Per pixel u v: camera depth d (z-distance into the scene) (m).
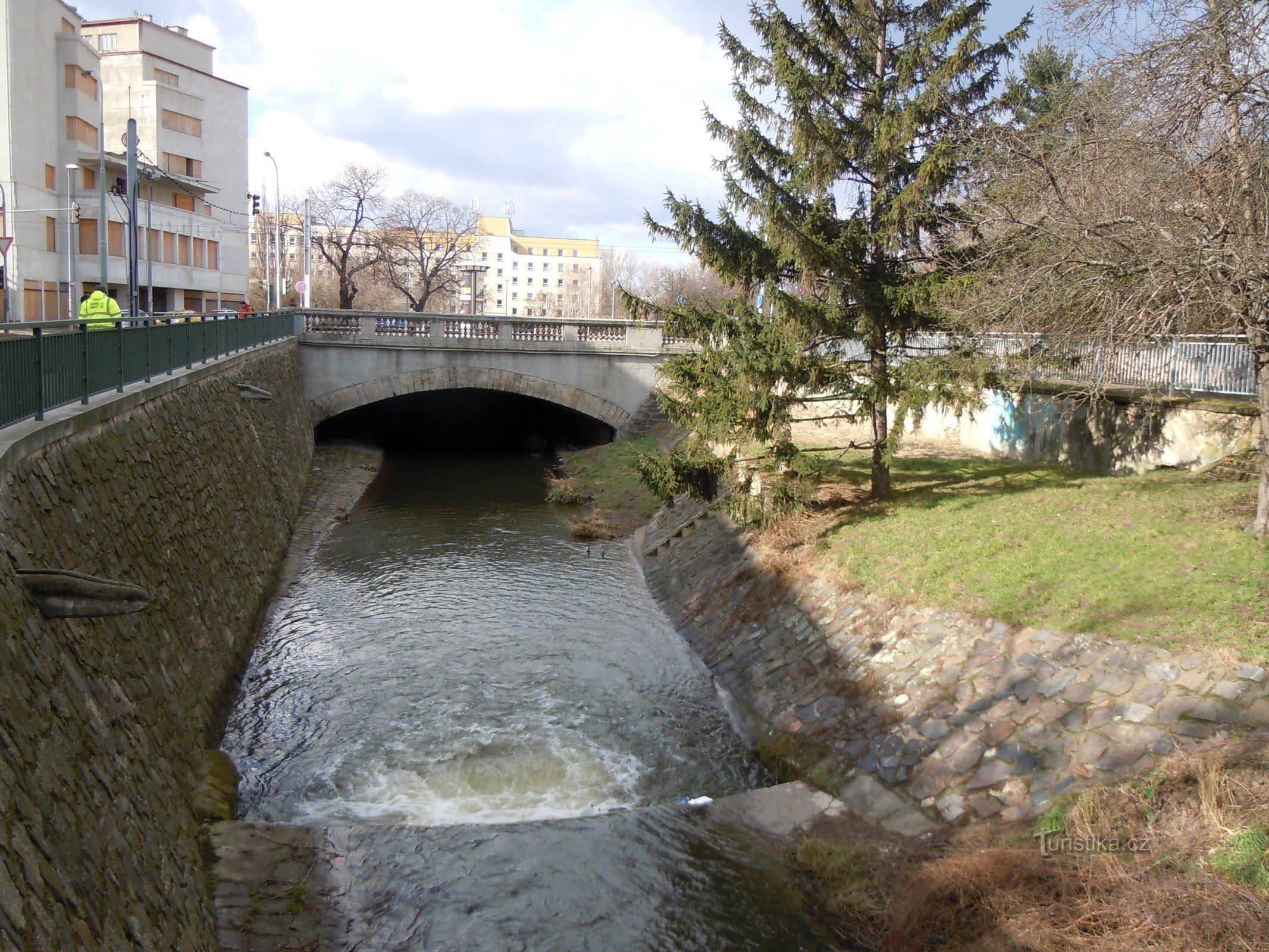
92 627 8.52
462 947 8.02
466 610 17.97
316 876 8.91
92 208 44.09
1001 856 7.74
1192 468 16.06
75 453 9.70
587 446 39.25
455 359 33.25
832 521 16.59
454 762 11.90
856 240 14.60
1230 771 7.52
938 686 10.95
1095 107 12.30
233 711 12.79
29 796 5.78
